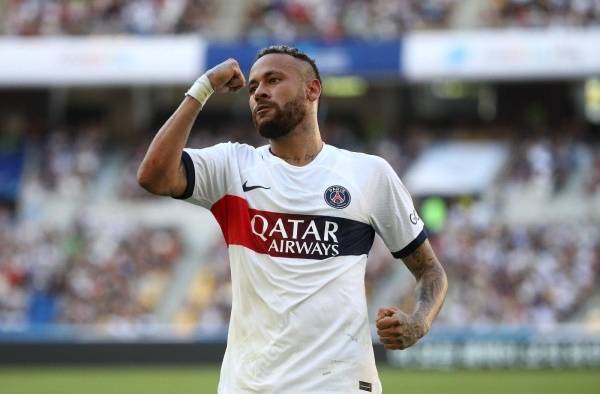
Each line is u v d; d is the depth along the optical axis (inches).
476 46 4507.9
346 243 713.0
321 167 725.9
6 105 5177.2
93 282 4237.2
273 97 721.6
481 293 3976.4
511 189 4515.3
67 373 3597.4
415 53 4525.1
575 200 4421.8
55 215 4643.2
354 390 693.9
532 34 4515.3
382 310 701.9
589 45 4458.7
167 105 5182.1
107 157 4931.1
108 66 4675.2
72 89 5157.5
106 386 3095.5
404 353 3745.1
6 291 4202.8
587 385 3068.4
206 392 2883.9
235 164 727.1
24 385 3154.5
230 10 4840.1
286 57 732.7
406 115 5012.3
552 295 3946.9
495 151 4712.1
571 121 4872.0
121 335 3836.1
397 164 4699.8
